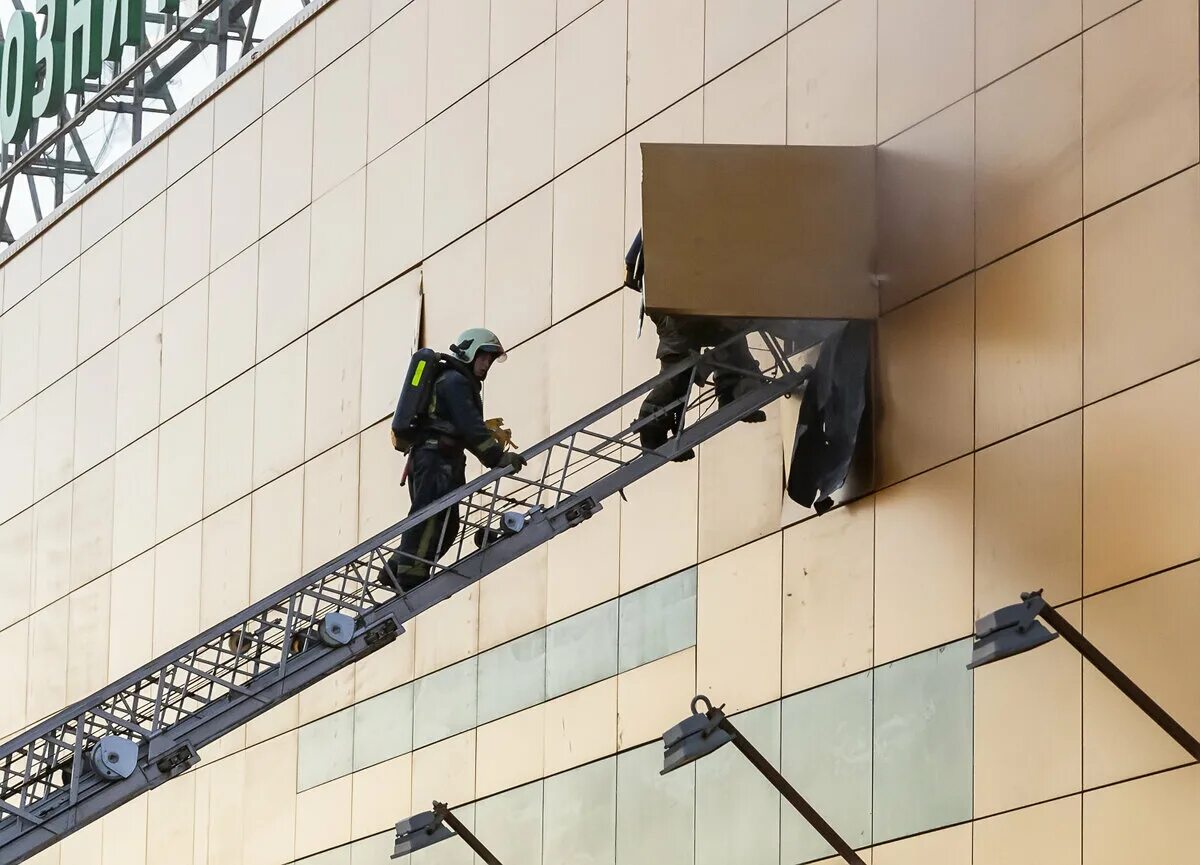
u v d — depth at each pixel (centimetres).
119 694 2588
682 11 3419
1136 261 2411
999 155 2642
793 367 2978
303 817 4128
